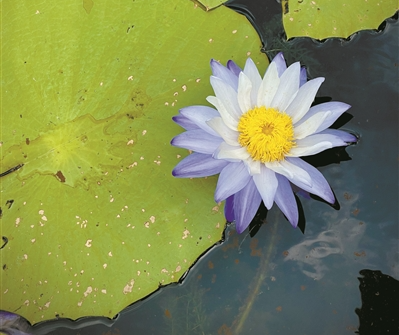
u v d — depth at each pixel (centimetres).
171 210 106
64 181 107
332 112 104
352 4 108
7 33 108
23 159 107
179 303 106
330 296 105
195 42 108
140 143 107
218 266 106
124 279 105
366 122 108
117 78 108
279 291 105
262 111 104
